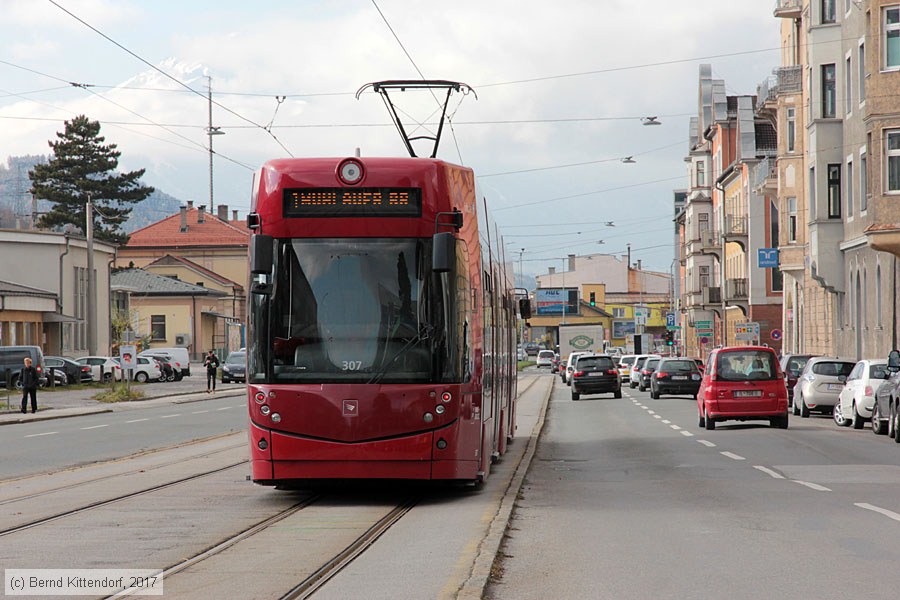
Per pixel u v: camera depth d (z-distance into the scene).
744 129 75.62
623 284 175.88
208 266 119.88
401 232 14.07
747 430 28.25
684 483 16.25
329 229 14.10
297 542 11.10
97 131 107.56
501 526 11.68
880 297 41.41
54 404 46.22
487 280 16.56
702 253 90.19
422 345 13.89
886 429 26.36
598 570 9.45
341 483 14.59
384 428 13.73
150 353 74.44
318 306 13.98
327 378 13.84
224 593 8.52
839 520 12.26
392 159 14.24
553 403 46.25
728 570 9.38
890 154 38.06
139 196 109.06
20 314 64.56
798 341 55.56
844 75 45.50
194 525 12.40
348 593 8.48
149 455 22.84
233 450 23.55
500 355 19.56
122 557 10.22
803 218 54.66
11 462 21.58
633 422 32.41
